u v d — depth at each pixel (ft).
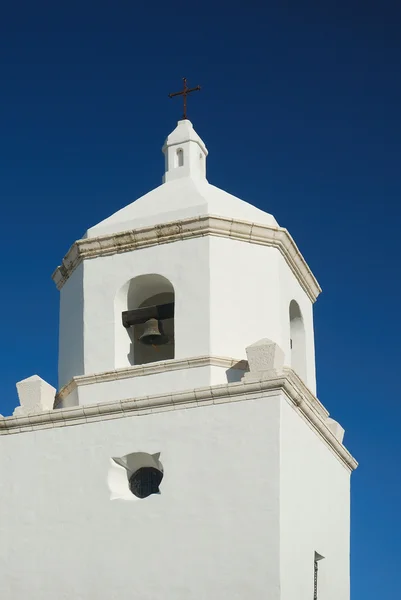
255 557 64.23
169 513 67.51
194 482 67.46
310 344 84.74
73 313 78.74
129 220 78.38
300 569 67.56
